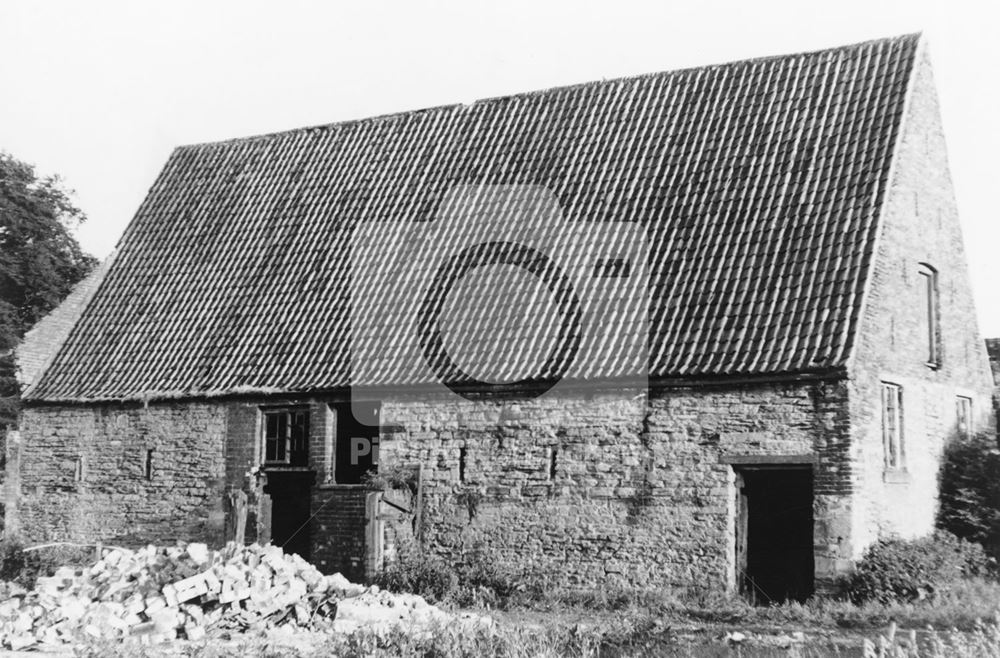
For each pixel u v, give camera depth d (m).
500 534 22.19
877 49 23.14
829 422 19.45
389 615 18.23
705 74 25.03
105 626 16.88
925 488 21.81
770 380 19.92
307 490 25.56
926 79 23.25
